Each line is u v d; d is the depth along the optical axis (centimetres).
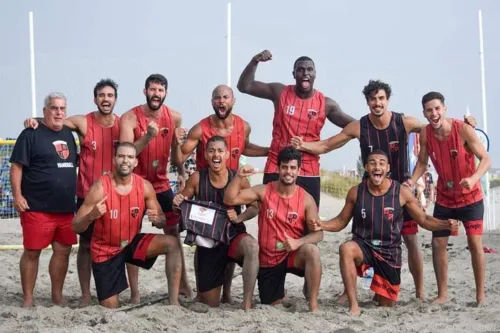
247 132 736
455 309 653
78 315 615
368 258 663
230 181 680
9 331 565
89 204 645
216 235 661
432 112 664
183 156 732
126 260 672
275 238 663
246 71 755
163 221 664
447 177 683
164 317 609
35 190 667
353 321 603
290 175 652
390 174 705
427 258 1006
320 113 737
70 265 947
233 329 575
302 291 800
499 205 1609
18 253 1055
